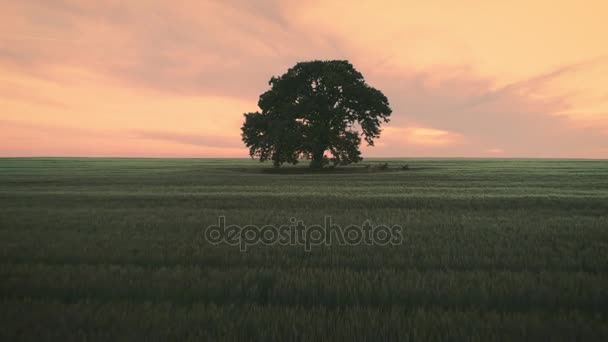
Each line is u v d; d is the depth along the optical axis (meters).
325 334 3.50
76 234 8.91
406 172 52.97
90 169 65.62
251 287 4.80
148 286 4.91
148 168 69.94
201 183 33.56
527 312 4.18
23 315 3.99
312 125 54.28
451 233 9.13
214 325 3.75
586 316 3.97
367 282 4.97
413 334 3.53
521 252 7.02
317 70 56.72
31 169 65.06
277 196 20.55
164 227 10.15
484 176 43.22
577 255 6.79
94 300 4.43
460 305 4.45
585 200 17.67
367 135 58.97
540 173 48.81
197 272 5.56
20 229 9.66
